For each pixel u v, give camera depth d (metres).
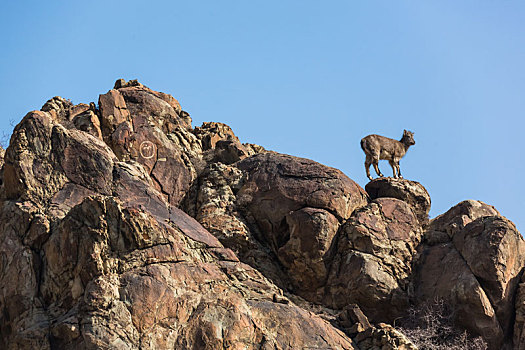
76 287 69.19
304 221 85.62
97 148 83.56
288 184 90.00
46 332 67.56
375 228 87.12
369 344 73.00
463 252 84.88
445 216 93.31
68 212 74.62
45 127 81.56
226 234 86.88
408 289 84.81
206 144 104.81
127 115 97.25
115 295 67.44
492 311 80.44
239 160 98.81
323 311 83.12
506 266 81.94
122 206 72.50
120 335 65.50
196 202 92.19
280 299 74.12
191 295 70.25
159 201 80.81
